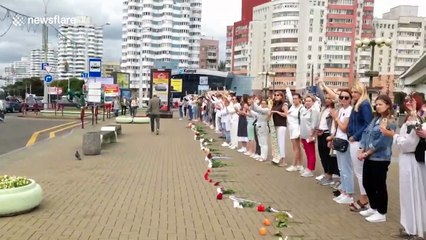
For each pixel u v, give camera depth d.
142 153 14.09
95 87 25.70
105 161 12.20
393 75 75.12
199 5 103.62
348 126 7.56
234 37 116.38
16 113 39.66
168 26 97.94
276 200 8.00
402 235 5.92
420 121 5.64
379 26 95.25
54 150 14.37
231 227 6.21
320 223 6.54
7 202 6.45
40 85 96.62
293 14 98.69
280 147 12.24
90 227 6.07
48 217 6.53
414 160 5.73
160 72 38.12
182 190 8.59
